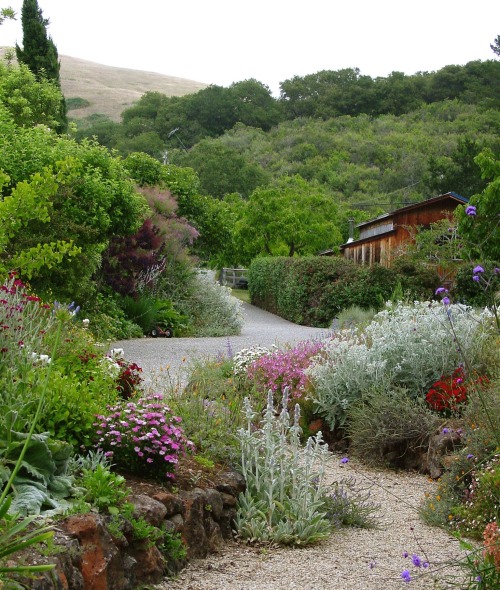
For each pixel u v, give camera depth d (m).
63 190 15.16
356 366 8.94
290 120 99.44
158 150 80.12
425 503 6.29
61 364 6.63
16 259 9.78
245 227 46.25
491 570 3.93
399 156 79.38
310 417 9.03
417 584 4.48
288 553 5.10
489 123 84.06
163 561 4.41
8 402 4.78
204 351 16.17
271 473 5.54
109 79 176.62
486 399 6.92
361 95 97.44
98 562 3.81
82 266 15.49
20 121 24.28
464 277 23.45
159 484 5.00
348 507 5.95
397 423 7.85
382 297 24.27
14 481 4.11
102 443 5.07
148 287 21.53
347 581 4.54
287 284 29.84
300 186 58.03
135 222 17.77
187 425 6.04
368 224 33.72
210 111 93.25
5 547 3.24
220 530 5.21
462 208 19.80
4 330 5.87
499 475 5.54
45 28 29.86
